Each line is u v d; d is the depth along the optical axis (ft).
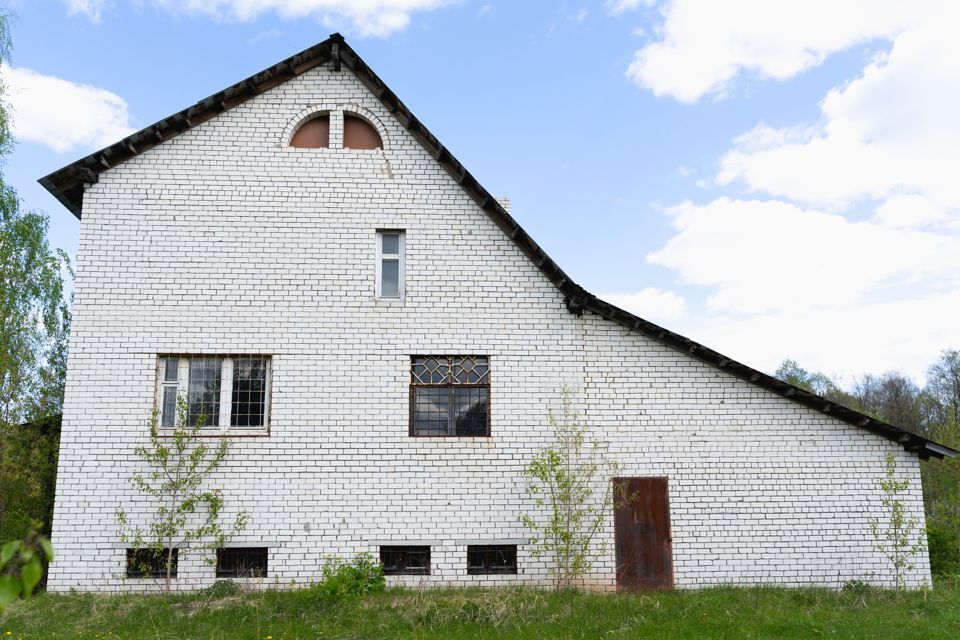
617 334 46.42
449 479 44.24
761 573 44.01
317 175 46.98
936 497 69.92
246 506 42.98
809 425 45.44
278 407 44.14
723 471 45.01
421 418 45.14
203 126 46.80
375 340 45.42
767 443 45.29
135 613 37.40
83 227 44.96
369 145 48.21
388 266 47.06
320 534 43.04
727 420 45.52
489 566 43.83
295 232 46.21
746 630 35.42
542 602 39.29
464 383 45.70
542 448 44.96
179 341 44.37
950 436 65.16
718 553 44.14
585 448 45.03
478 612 37.45
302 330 45.14
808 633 35.01
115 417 43.14
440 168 47.73
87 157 44.55
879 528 44.37
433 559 43.32
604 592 43.01
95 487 42.29
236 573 42.63
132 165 45.96
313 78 48.16
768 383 45.42
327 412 44.37
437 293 46.29
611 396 45.70
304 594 39.83
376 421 44.50
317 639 34.19
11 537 48.80
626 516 44.34
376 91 47.91
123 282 44.65
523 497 44.32
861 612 38.52
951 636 34.58
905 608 39.52
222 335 44.65
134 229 45.27
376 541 43.24
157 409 43.24
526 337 46.19
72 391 43.19
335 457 43.91
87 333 43.91
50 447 52.65
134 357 43.88
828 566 44.09
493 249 46.98
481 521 43.88
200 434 43.55
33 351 57.88
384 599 39.78
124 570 41.65
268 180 46.60
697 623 36.47
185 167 46.26
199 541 42.29
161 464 42.65
